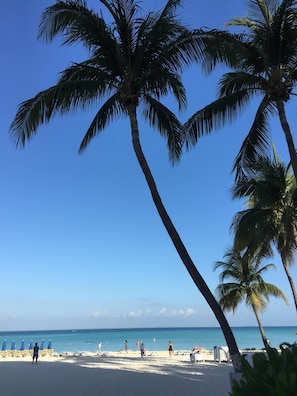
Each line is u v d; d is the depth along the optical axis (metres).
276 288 30.64
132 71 11.04
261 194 18.31
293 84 12.58
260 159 15.04
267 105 13.48
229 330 9.30
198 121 12.49
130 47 11.12
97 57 11.34
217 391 13.95
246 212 19.45
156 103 12.31
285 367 3.50
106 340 98.81
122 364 26.50
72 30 10.88
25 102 10.95
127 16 10.93
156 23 10.84
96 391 14.45
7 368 24.39
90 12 10.65
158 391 14.23
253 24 12.72
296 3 11.48
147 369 22.69
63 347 74.62
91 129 12.13
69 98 10.87
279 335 114.69
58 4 10.45
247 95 12.90
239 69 13.02
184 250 9.90
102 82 10.95
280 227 18.55
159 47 11.09
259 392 3.28
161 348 66.62
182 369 22.55
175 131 12.44
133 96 11.00
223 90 13.37
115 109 12.20
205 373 20.30
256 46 12.48
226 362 28.02
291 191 18.30
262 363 3.65
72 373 20.78
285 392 3.09
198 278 9.67
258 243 18.33
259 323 30.59
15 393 14.31
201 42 10.84
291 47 12.12
